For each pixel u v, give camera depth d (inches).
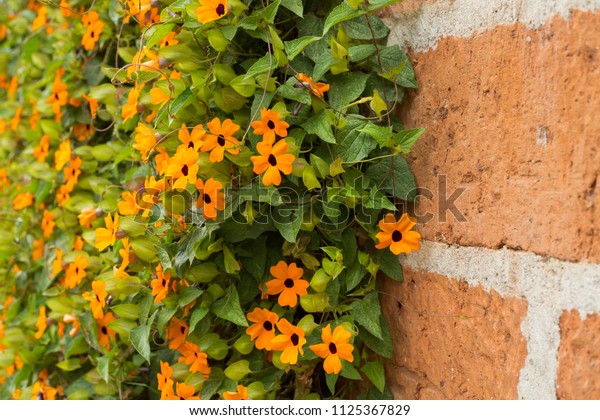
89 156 48.1
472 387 33.7
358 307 37.5
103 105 48.9
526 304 31.3
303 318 36.6
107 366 42.3
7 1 61.3
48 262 49.9
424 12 36.1
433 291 35.8
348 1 35.0
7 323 52.8
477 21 33.3
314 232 37.9
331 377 37.9
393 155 35.5
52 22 52.9
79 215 45.3
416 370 36.9
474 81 33.5
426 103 36.1
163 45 40.1
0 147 58.2
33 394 47.3
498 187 32.4
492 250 32.7
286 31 39.2
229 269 37.5
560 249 30.0
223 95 37.4
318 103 36.5
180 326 39.4
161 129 38.9
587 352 29.0
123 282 40.1
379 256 38.0
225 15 36.5
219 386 39.3
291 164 35.5
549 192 30.4
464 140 34.1
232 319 37.4
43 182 51.3
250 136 37.4
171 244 38.4
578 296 29.4
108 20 47.1
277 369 39.0
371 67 37.8
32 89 52.9
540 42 30.7
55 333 49.3
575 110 29.5
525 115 31.3
